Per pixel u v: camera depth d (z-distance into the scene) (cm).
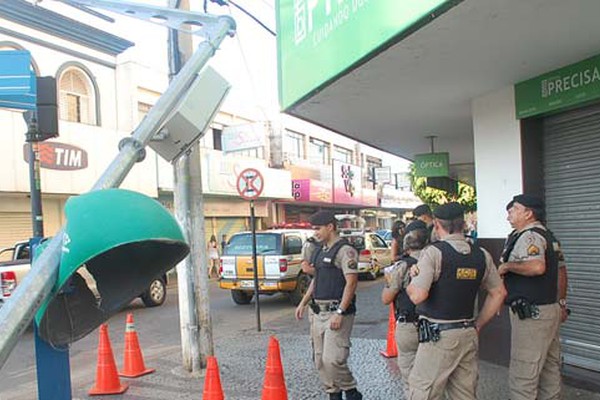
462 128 881
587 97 504
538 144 597
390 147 1128
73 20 1644
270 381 456
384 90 602
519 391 414
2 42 1463
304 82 570
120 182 178
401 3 387
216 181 2184
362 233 1706
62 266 137
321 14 520
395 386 553
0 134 1397
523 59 500
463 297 346
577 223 564
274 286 1206
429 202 1666
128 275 184
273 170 2533
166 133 231
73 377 673
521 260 411
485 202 647
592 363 546
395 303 475
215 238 2109
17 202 1526
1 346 130
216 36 234
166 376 625
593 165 543
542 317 408
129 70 1844
